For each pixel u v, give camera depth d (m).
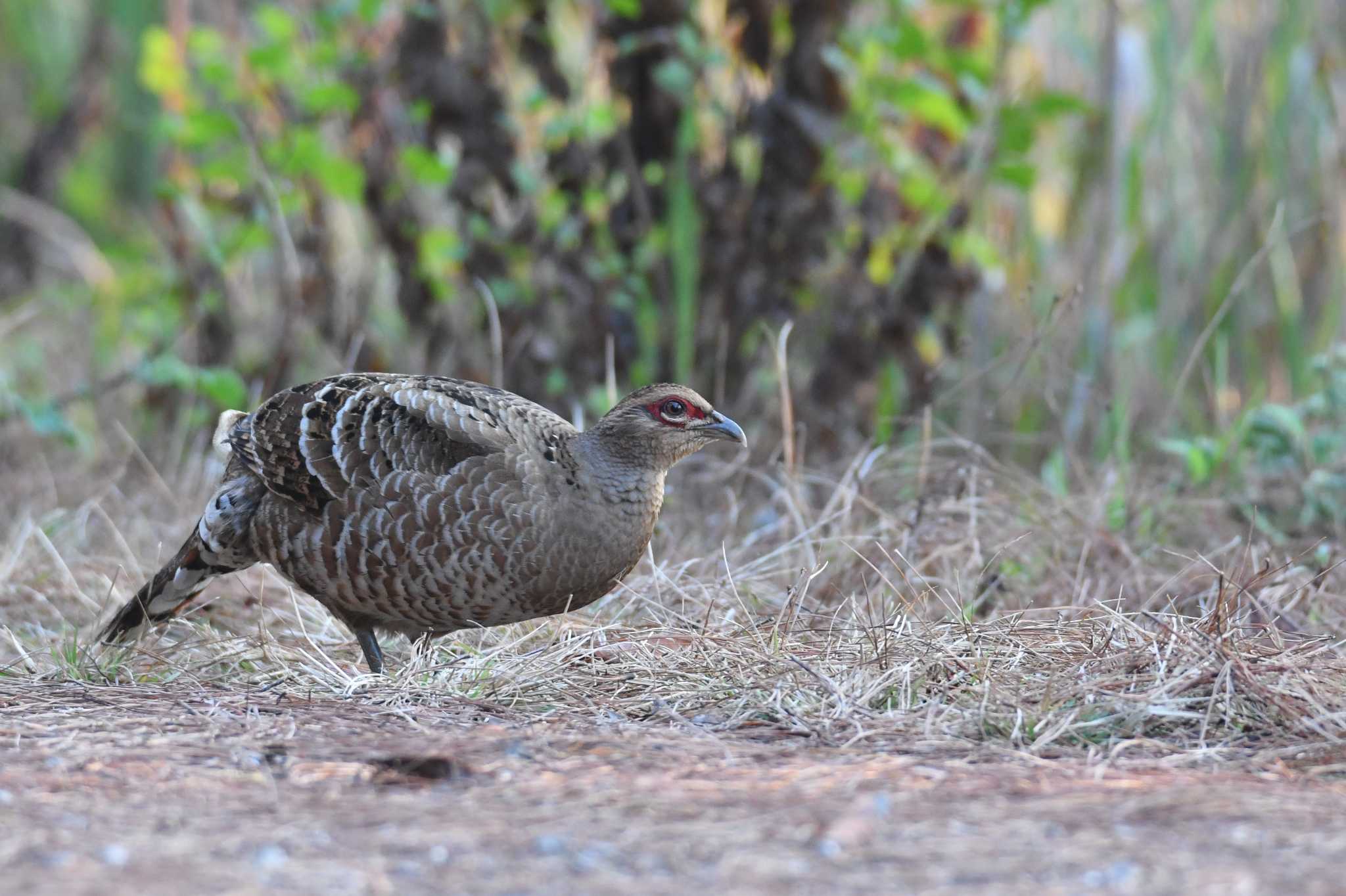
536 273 12.82
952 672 7.45
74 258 17.91
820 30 12.45
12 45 21.69
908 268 12.94
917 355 13.09
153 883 4.59
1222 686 6.98
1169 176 14.14
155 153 19.09
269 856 4.90
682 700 7.31
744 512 11.58
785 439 11.09
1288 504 11.26
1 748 6.30
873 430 13.30
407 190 13.13
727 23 12.62
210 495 12.11
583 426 12.59
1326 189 13.83
